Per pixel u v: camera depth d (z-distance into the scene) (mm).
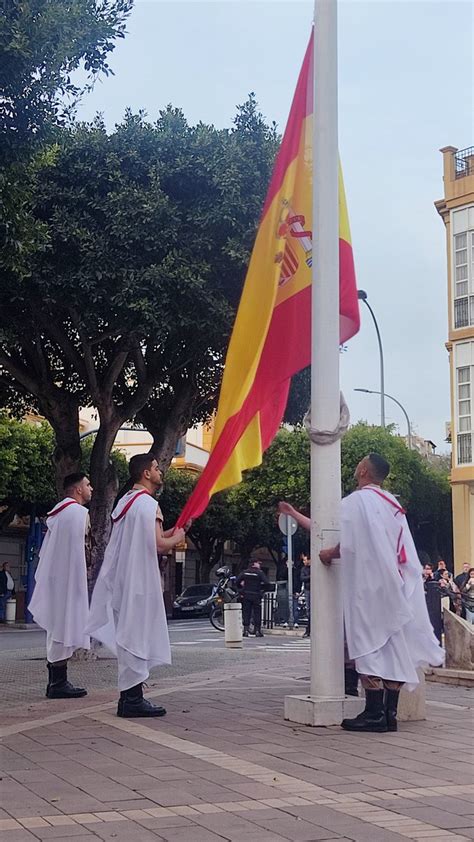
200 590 44656
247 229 15094
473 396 37594
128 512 8398
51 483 36781
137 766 6023
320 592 7883
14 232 11500
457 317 38531
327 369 8070
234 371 8469
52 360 17422
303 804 5020
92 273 14398
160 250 14781
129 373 18406
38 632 31391
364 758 6301
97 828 4512
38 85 10914
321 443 7992
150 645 8258
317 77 8367
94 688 10984
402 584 7344
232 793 5270
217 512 50469
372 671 7281
